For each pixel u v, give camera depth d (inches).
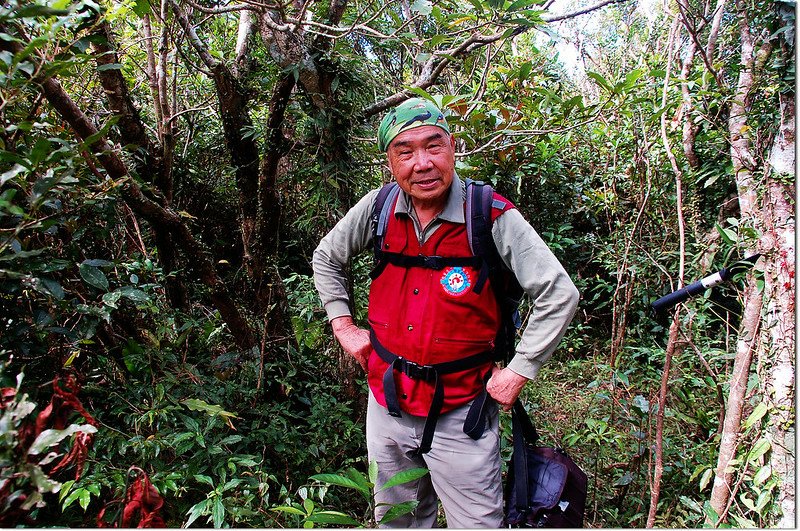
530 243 55.1
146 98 134.0
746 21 83.6
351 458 94.9
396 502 66.0
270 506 79.2
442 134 55.9
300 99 102.0
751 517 65.3
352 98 99.3
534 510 57.6
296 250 149.8
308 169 103.5
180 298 104.5
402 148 55.6
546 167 148.9
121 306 82.0
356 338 68.6
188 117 132.6
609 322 177.3
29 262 56.5
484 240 56.4
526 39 156.7
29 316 62.0
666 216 131.7
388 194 63.6
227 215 152.9
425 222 59.2
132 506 43.3
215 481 78.3
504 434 96.0
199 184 145.2
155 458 69.9
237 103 102.7
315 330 105.3
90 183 66.9
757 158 77.3
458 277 57.2
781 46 71.6
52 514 65.6
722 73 112.4
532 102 111.6
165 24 88.7
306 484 85.8
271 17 89.4
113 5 76.7
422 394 59.3
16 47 49.8
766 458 60.3
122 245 92.4
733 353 93.1
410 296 59.7
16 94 47.5
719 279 60.9
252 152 105.7
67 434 35.3
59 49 51.8
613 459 99.3
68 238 74.7
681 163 125.6
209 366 98.0
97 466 64.4
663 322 145.2
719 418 88.4
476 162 127.3
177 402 75.9
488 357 59.7
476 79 132.6
